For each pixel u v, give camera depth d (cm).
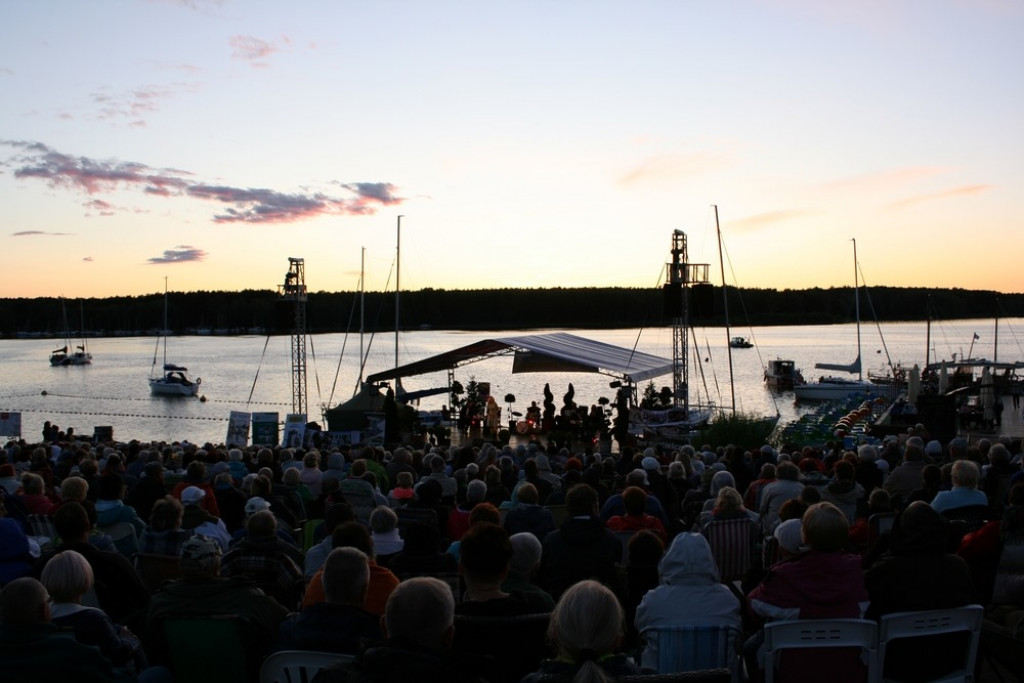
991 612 554
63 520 566
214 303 19450
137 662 495
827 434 2978
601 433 2805
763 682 486
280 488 994
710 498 927
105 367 10569
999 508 764
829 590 446
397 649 327
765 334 19150
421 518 793
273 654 418
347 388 7544
